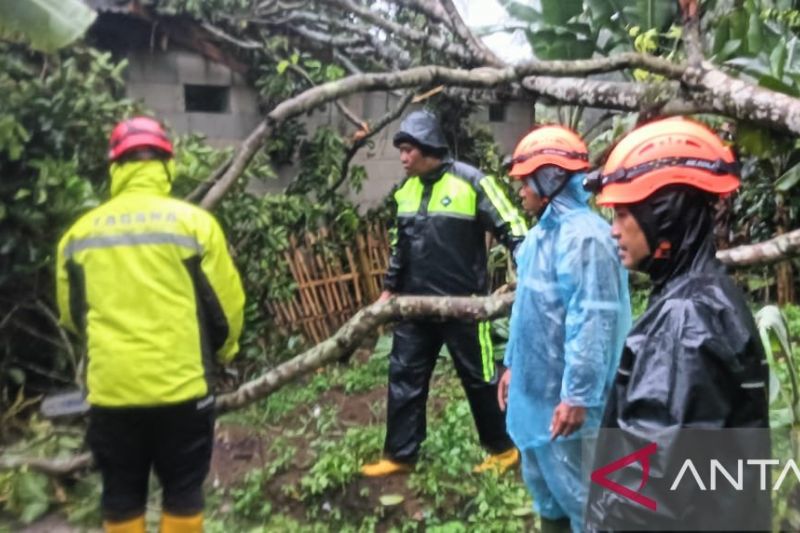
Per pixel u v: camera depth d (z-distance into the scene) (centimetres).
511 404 279
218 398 355
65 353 459
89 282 274
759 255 311
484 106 717
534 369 268
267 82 613
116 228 273
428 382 388
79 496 371
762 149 373
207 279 279
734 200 678
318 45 634
